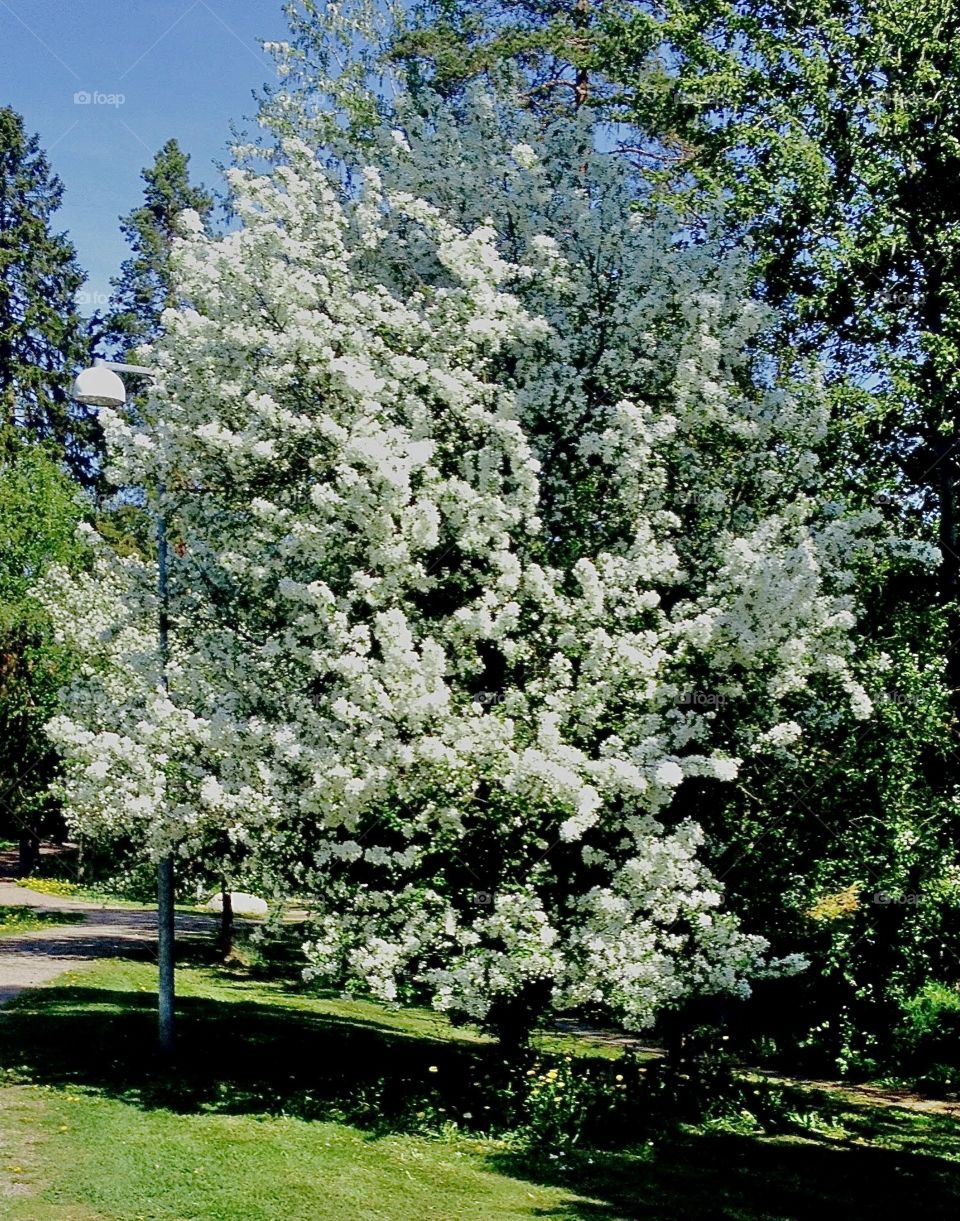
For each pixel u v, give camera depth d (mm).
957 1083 11352
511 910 7188
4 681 21625
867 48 11148
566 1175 7176
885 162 10906
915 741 9102
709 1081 9562
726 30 12047
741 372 9250
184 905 24891
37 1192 6129
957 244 10859
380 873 7984
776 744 7777
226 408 8117
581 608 7469
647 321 8352
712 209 9539
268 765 7562
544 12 16875
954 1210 7156
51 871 29203
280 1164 6797
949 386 10305
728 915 7742
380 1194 6430
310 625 7426
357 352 7949
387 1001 7625
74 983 13430
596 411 8406
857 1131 9305
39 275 36000
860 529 8266
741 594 7340
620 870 7480
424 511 7230
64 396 35344
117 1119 7586
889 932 9875
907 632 9469
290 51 15625
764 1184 7383
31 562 23047
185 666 8336
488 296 7848
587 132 9992
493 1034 9445
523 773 6852
